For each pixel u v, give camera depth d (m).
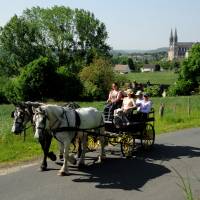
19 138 16.33
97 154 14.73
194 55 80.25
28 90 59.81
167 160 14.04
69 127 11.83
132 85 18.47
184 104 44.34
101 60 66.25
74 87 61.38
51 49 73.06
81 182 11.05
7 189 10.33
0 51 72.75
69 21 72.69
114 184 10.95
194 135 20.00
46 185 10.70
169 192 10.36
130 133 14.36
